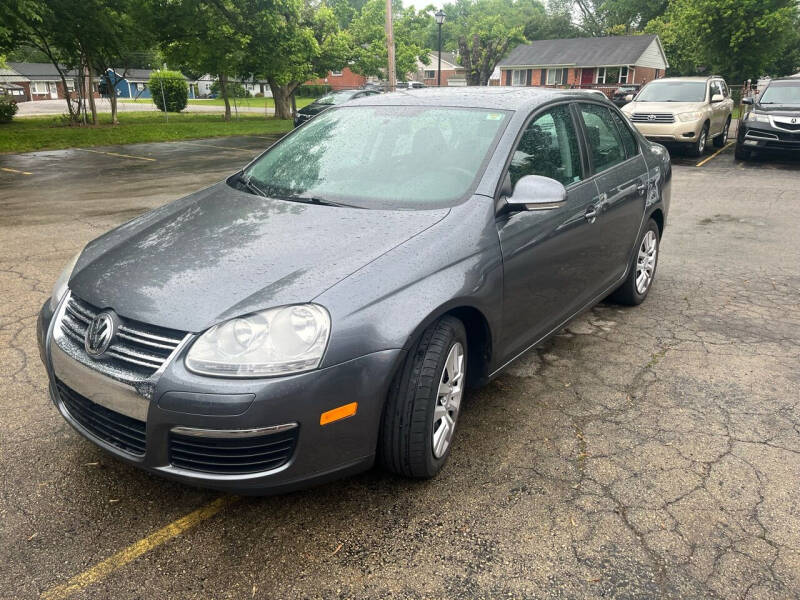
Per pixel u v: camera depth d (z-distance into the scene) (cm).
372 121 372
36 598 219
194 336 228
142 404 229
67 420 268
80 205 918
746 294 547
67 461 295
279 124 2722
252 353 225
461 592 224
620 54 4984
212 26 2375
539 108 361
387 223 286
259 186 347
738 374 394
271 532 252
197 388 222
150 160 1509
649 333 459
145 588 224
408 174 326
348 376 236
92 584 225
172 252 272
